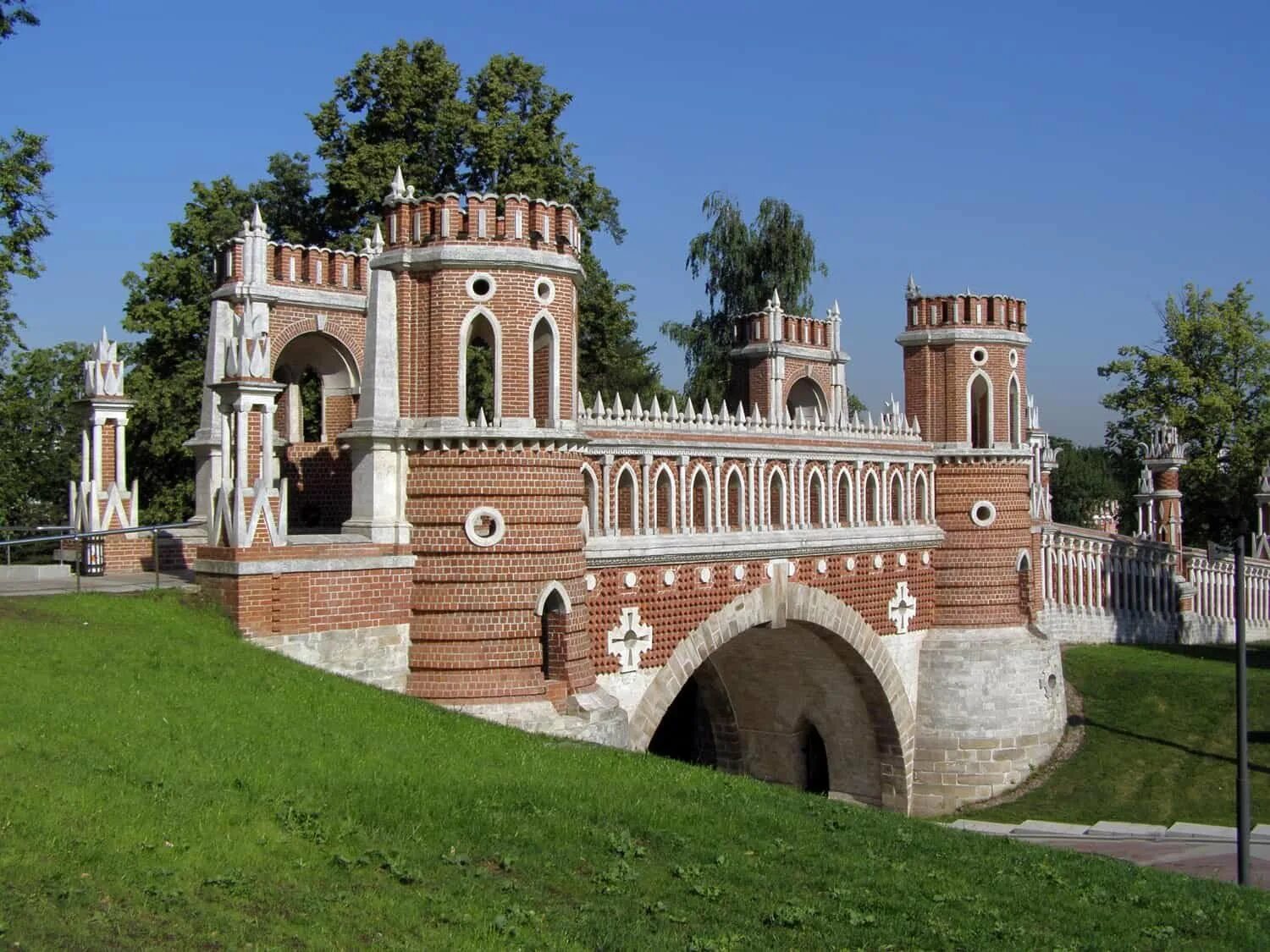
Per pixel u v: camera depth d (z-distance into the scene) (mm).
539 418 33969
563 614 33375
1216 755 49125
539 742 27984
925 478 53062
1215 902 23969
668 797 24844
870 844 24000
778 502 45375
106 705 23562
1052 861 24984
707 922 19000
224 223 58062
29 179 40875
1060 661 54750
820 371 57188
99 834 18109
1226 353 79750
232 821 19734
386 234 33344
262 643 29359
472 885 19125
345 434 32562
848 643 48312
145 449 58000
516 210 32719
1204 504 82312
